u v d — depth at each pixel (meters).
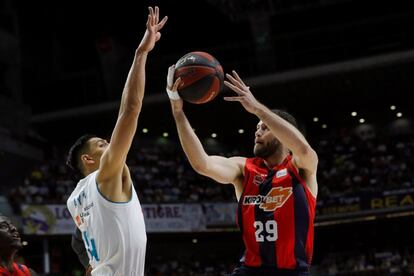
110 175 4.42
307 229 5.21
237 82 5.12
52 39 42.31
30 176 33.34
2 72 37.16
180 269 34.88
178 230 31.34
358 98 38.03
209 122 40.31
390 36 37.78
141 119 39.47
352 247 36.09
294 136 5.00
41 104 40.94
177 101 5.46
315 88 36.69
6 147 33.66
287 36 39.22
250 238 5.29
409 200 30.64
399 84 36.28
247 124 40.88
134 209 4.55
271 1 34.97
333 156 38.06
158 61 42.06
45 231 28.14
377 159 35.97
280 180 5.32
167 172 37.34
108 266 4.50
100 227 4.49
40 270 32.22
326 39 38.78
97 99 41.53
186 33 42.12
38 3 38.91
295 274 5.13
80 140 5.03
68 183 32.00
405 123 40.34
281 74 36.12
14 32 38.34
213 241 37.25
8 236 6.73
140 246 4.53
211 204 32.28
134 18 40.00
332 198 32.53
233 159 5.75
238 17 37.09
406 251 32.91
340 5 38.50
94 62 43.12
